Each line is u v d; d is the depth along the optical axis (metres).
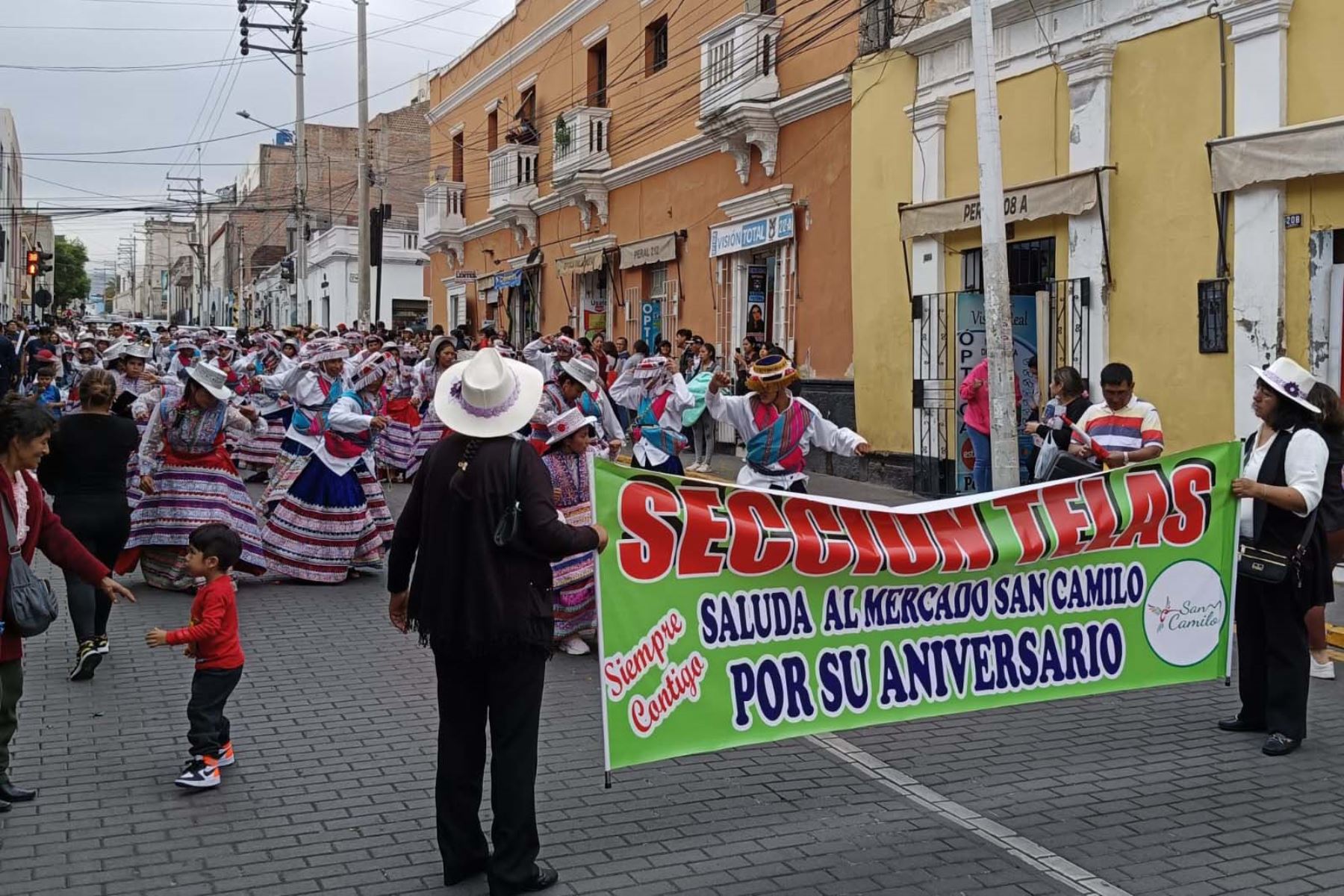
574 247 26.05
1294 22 10.40
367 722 6.65
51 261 44.62
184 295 110.12
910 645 5.69
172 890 4.56
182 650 8.17
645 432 10.08
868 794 5.58
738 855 4.89
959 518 5.80
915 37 14.72
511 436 4.59
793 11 18.11
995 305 10.70
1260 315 10.68
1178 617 6.33
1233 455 6.34
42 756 6.10
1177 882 4.62
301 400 10.38
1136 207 11.97
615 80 24.23
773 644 5.37
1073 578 6.07
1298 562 6.08
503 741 4.50
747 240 19.27
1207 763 6.02
